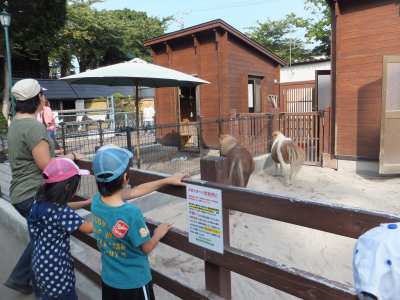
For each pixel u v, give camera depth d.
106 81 7.73
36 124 2.52
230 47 10.34
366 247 1.14
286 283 1.65
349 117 8.31
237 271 1.86
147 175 2.38
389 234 1.12
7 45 11.55
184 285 2.23
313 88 12.53
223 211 1.89
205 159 2.04
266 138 9.18
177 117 11.27
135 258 1.91
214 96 10.41
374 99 7.92
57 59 28.03
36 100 2.61
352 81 8.20
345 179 7.66
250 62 11.28
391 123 7.34
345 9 8.16
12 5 16.02
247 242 4.56
